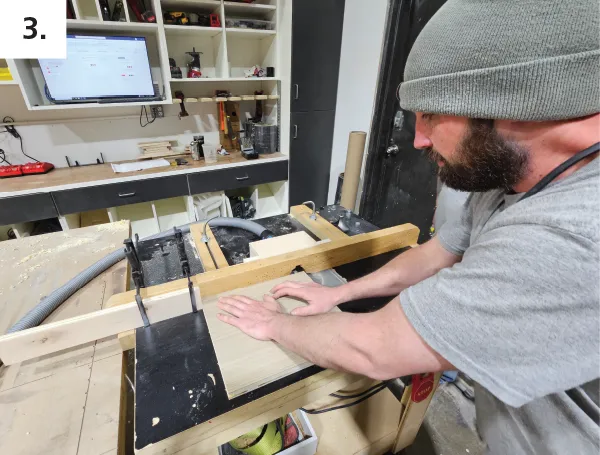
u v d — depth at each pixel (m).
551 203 0.35
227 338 0.63
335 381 0.60
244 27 2.24
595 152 0.35
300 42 2.19
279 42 2.31
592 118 0.34
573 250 0.31
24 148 2.09
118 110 2.28
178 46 2.35
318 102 2.47
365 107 2.22
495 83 0.33
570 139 0.35
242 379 0.55
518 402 0.36
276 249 0.90
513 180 0.41
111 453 0.54
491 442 0.61
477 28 0.34
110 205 2.02
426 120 0.46
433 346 0.39
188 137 2.61
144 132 2.42
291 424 0.87
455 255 0.75
